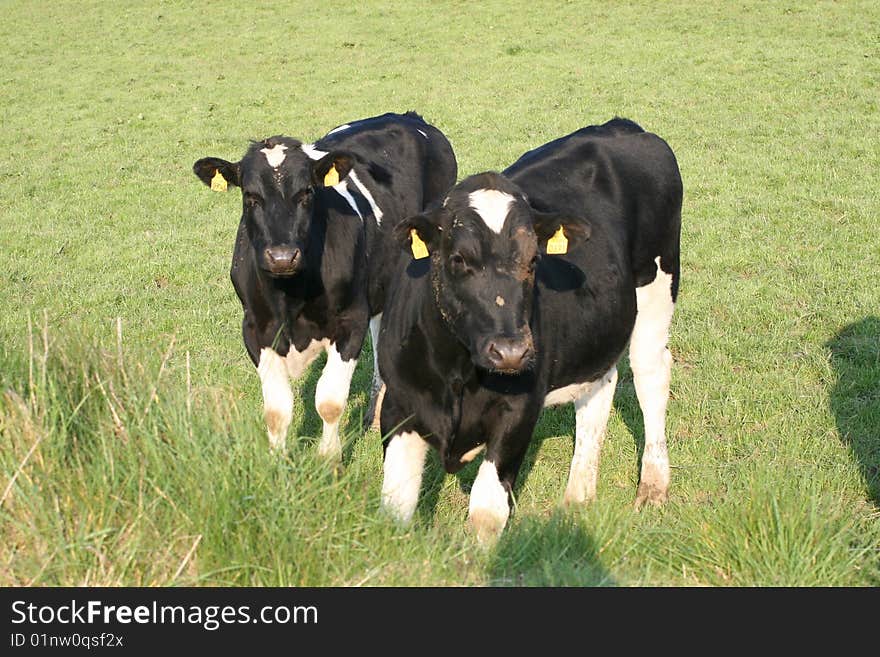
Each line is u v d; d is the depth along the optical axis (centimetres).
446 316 532
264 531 483
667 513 655
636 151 740
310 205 729
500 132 2092
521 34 3030
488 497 565
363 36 3145
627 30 2966
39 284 1246
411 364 565
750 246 1323
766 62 2517
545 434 834
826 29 2770
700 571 548
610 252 670
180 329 1067
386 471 584
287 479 503
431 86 2555
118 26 3438
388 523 517
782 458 749
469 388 555
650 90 2373
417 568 495
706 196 1577
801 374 916
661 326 748
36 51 3161
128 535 479
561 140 740
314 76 2731
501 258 515
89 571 465
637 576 527
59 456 492
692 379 919
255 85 2664
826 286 1149
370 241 824
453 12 3338
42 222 1562
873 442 771
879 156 1741
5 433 495
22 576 461
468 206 525
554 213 543
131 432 508
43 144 2145
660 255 741
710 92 2316
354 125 966
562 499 687
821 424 809
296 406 878
